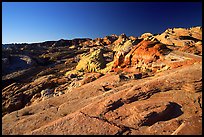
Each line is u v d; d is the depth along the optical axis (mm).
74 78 29016
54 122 12773
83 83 24016
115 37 111125
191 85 14547
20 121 13781
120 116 12773
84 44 110938
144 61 24781
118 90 16547
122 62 27672
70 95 17938
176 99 13844
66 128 12094
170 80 15273
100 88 18562
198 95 13938
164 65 22297
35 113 15414
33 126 13070
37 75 40344
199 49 25609
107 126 11969
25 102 25656
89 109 13703
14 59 51938
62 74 36250
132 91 14742
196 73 15633
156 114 12445
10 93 28719
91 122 12406
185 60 21422
